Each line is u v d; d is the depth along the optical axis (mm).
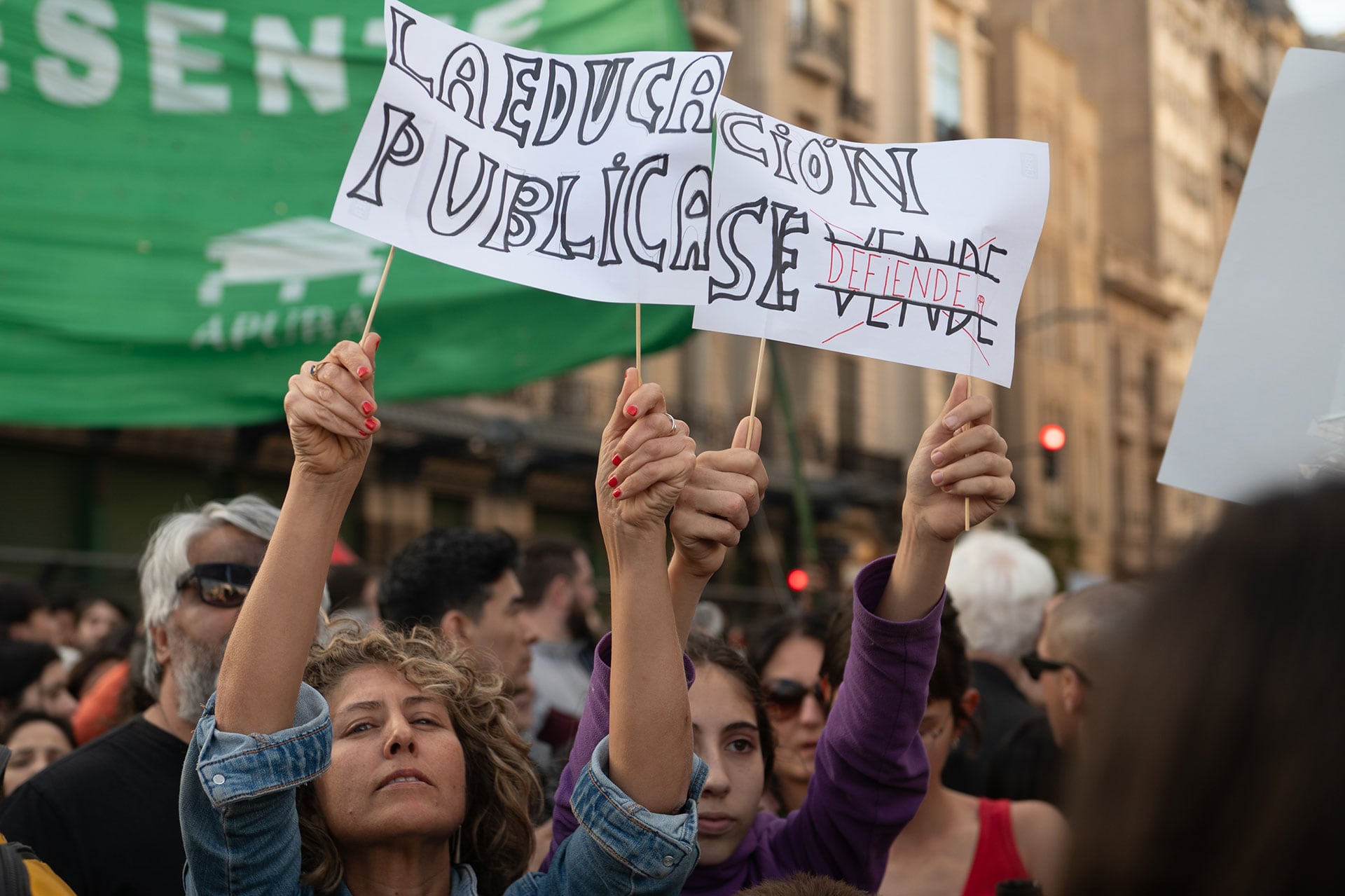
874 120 26156
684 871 1800
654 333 4797
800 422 23547
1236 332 2307
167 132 4512
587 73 2129
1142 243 39906
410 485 19375
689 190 2105
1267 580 893
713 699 2420
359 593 4473
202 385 4492
